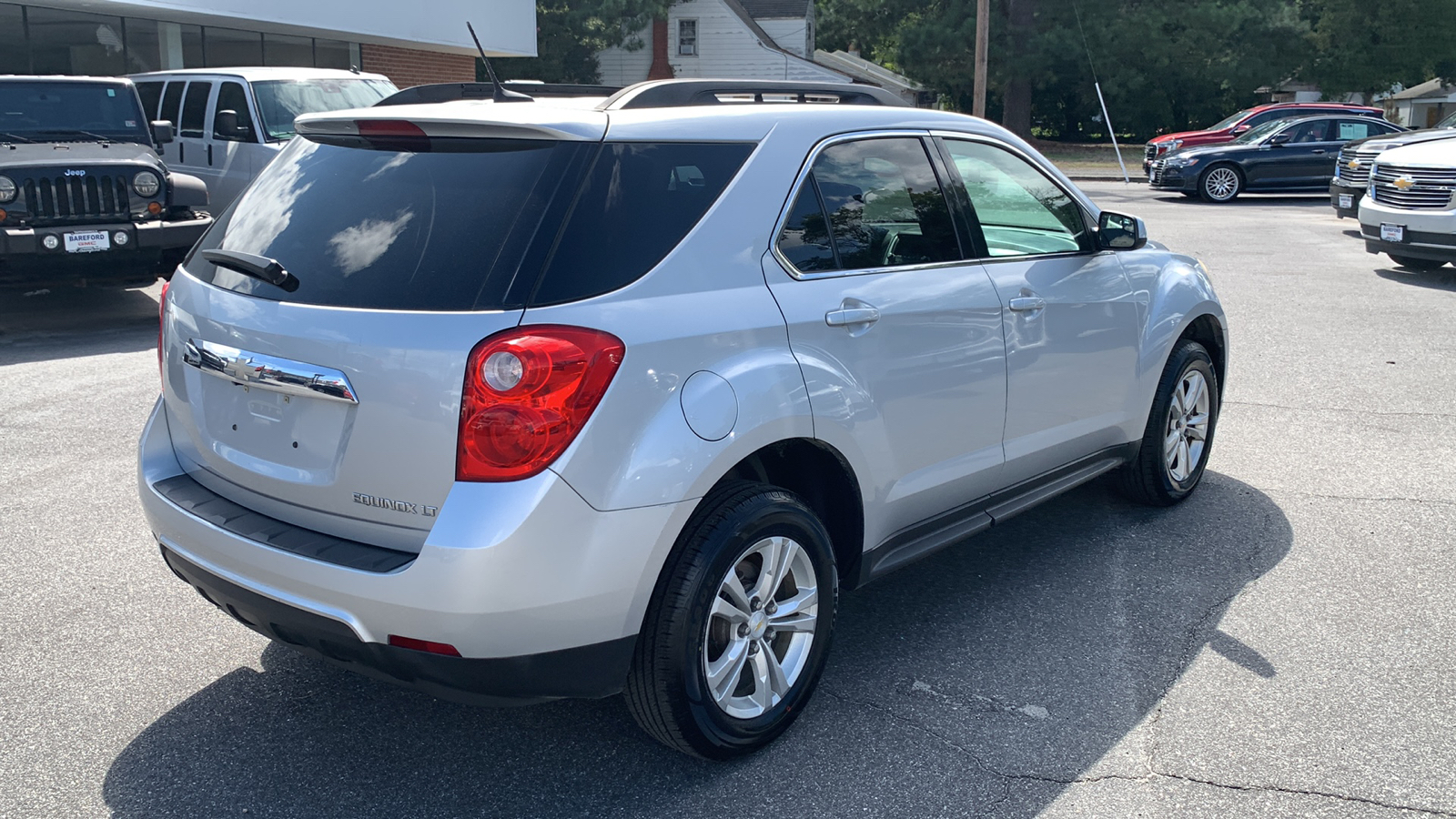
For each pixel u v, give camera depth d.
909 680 3.66
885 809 2.97
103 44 16.30
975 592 4.36
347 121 3.14
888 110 3.78
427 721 3.41
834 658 3.82
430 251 2.82
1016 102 40.22
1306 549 4.77
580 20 38.03
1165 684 3.62
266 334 2.93
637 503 2.76
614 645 2.81
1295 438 6.39
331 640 2.81
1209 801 3.00
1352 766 3.16
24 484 5.47
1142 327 4.77
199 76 12.34
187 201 9.70
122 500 5.28
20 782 3.06
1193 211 20.17
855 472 3.40
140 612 4.12
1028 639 3.95
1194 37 38.22
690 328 2.91
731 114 3.28
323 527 2.92
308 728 3.36
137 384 7.45
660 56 43.16
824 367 3.24
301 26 17.88
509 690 2.76
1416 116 59.72
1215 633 3.99
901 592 4.37
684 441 2.83
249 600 2.93
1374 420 6.72
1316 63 45.28
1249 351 8.63
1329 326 9.59
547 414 2.63
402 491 2.74
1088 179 30.22
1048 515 5.22
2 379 7.56
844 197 3.49
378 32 19.33
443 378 2.65
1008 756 3.22
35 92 10.12
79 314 10.10
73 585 4.33
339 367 2.78
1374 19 45.28
